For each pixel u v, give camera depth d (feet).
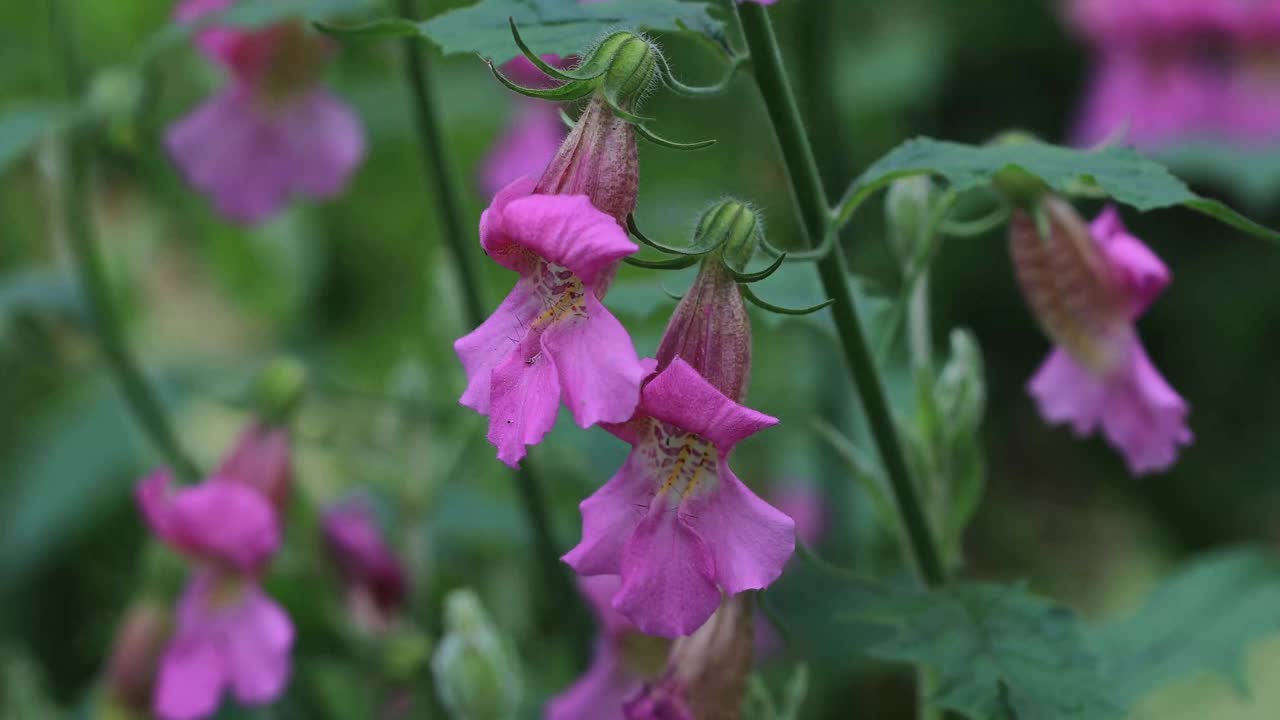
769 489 4.10
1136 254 2.67
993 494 5.64
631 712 2.53
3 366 4.85
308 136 3.40
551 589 3.11
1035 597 2.53
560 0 2.48
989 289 5.57
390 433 3.43
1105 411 2.69
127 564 4.38
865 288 2.85
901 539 2.68
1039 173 2.47
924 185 2.75
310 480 3.82
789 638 2.48
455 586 3.67
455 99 4.96
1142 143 5.12
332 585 3.11
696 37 2.46
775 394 4.34
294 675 3.19
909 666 3.57
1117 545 5.50
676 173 5.20
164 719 3.05
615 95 2.36
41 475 4.28
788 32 4.00
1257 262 5.56
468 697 2.87
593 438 3.44
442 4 4.44
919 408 2.72
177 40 3.07
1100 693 2.46
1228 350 5.59
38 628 4.31
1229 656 3.07
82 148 3.30
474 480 3.77
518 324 2.33
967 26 5.71
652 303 2.79
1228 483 5.55
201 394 4.17
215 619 2.98
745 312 2.39
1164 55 5.09
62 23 3.33
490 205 2.34
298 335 4.66
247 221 3.43
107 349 3.35
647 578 2.30
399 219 5.17
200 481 3.39
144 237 4.94
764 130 4.61
